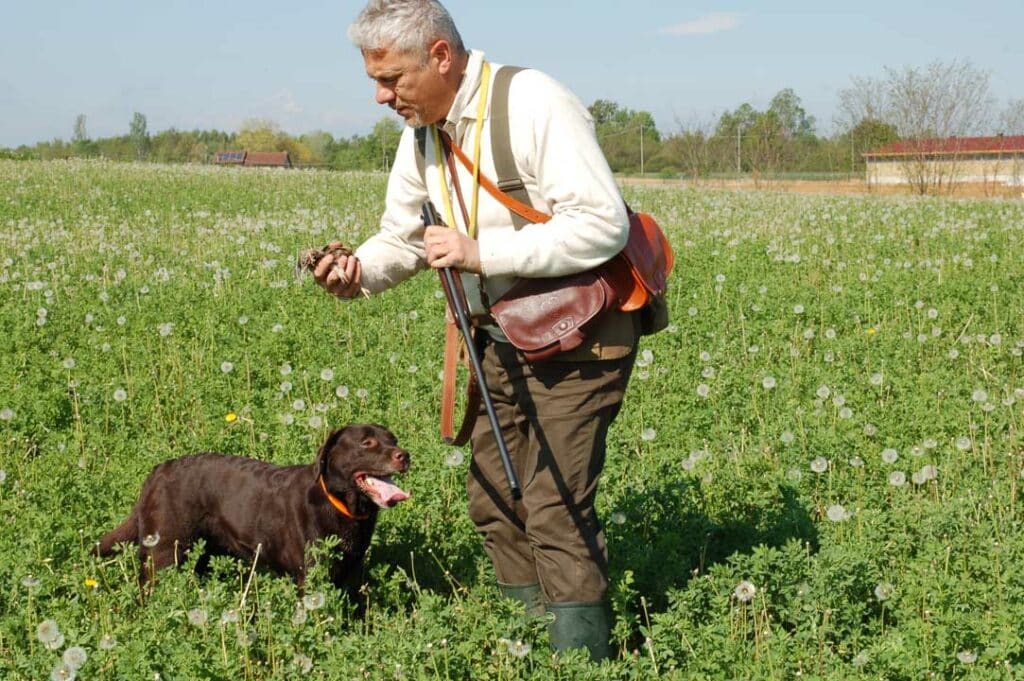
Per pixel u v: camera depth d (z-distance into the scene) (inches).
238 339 391.9
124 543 208.8
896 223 784.9
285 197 1090.7
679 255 601.0
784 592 190.2
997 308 451.5
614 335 167.0
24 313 415.2
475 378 172.7
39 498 237.3
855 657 170.1
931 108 1604.3
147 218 837.8
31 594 180.4
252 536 205.0
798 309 420.8
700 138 2009.1
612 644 187.3
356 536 198.8
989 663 170.2
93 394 320.8
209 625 175.2
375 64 163.8
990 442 274.7
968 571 200.1
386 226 190.5
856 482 245.3
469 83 164.7
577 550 171.2
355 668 163.3
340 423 300.7
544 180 160.9
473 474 185.0
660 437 282.2
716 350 385.7
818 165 2247.8
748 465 255.0
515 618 173.9
